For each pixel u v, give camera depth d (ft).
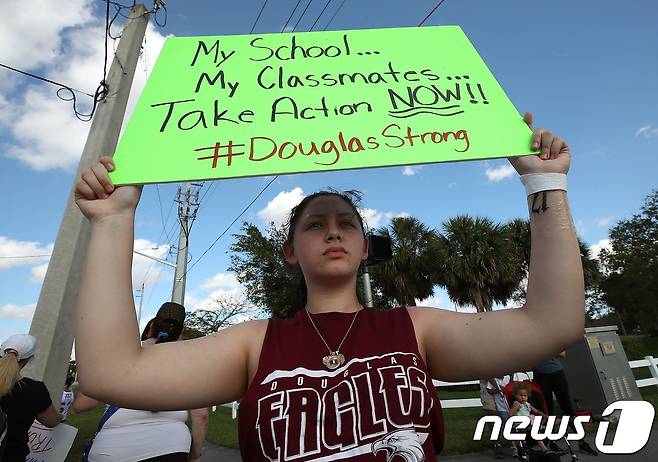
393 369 3.41
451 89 5.15
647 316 99.71
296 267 5.96
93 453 7.00
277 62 5.39
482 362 3.65
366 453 3.01
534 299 3.61
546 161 4.14
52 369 10.61
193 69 5.14
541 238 3.78
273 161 4.33
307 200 4.95
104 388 3.25
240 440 3.32
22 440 7.91
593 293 113.91
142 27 16.15
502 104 4.93
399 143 4.53
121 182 3.95
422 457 3.01
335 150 4.45
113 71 14.71
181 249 52.70
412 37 5.81
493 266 52.03
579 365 23.24
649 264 94.48
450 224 56.34
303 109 4.82
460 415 26.78
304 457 3.00
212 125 4.55
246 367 3.83
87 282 3.49
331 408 3.19
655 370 25.55
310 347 3.63
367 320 3.92
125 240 3.72
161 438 7.13
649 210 95.35
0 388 7.42
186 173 4.15
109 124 13.64
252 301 52.60
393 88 5.14
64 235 11.71
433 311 4.18
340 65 5.41
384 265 56.95
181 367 3.52
